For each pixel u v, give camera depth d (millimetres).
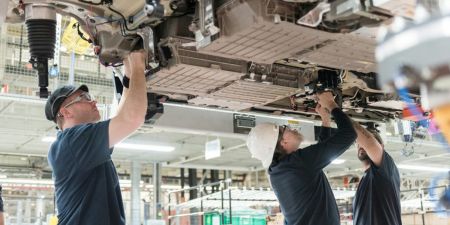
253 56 2096
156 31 2205
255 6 1770
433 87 799
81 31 2449
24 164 10875
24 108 6605
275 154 2781
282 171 2658
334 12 1677
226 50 2018
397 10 1556
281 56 2107
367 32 1854
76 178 1913
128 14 2123
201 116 3148
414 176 12227
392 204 2842
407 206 6578
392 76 847
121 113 1920
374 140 2828
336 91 2709
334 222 2652
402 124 3543
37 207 10359
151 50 2166
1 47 5820
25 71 5863
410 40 823
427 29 804
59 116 2127
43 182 10258
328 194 2691
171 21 2148
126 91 2281
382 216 2816
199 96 2693
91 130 1889
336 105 2729
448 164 11070
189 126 3080
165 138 8516
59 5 2094
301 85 2592
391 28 876
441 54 782
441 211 4594
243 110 3070
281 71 2512
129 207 11289
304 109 3137
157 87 2504
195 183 12445
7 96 5461
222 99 2754
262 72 2412
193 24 2029
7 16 2154
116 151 9438
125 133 1918
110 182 1991
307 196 2588
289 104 3078
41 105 6383
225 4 1872
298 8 1812
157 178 10992
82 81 6102
